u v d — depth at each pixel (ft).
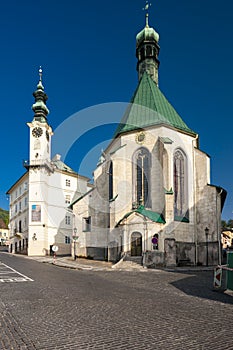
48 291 51.83
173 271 98.53
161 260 116.67
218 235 132.05
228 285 55.52
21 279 67.77
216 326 31.22
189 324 31.81
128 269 103.24
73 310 37.55
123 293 51.80
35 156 194.39
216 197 135.64
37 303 41.50
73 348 24.54
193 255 132.26
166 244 119.44
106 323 31.83
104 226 145.18
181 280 72.84
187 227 133.28
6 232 401.49
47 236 188.85
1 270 87.92
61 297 46.19
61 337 27.22
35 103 205.05
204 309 39.68
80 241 149.07
